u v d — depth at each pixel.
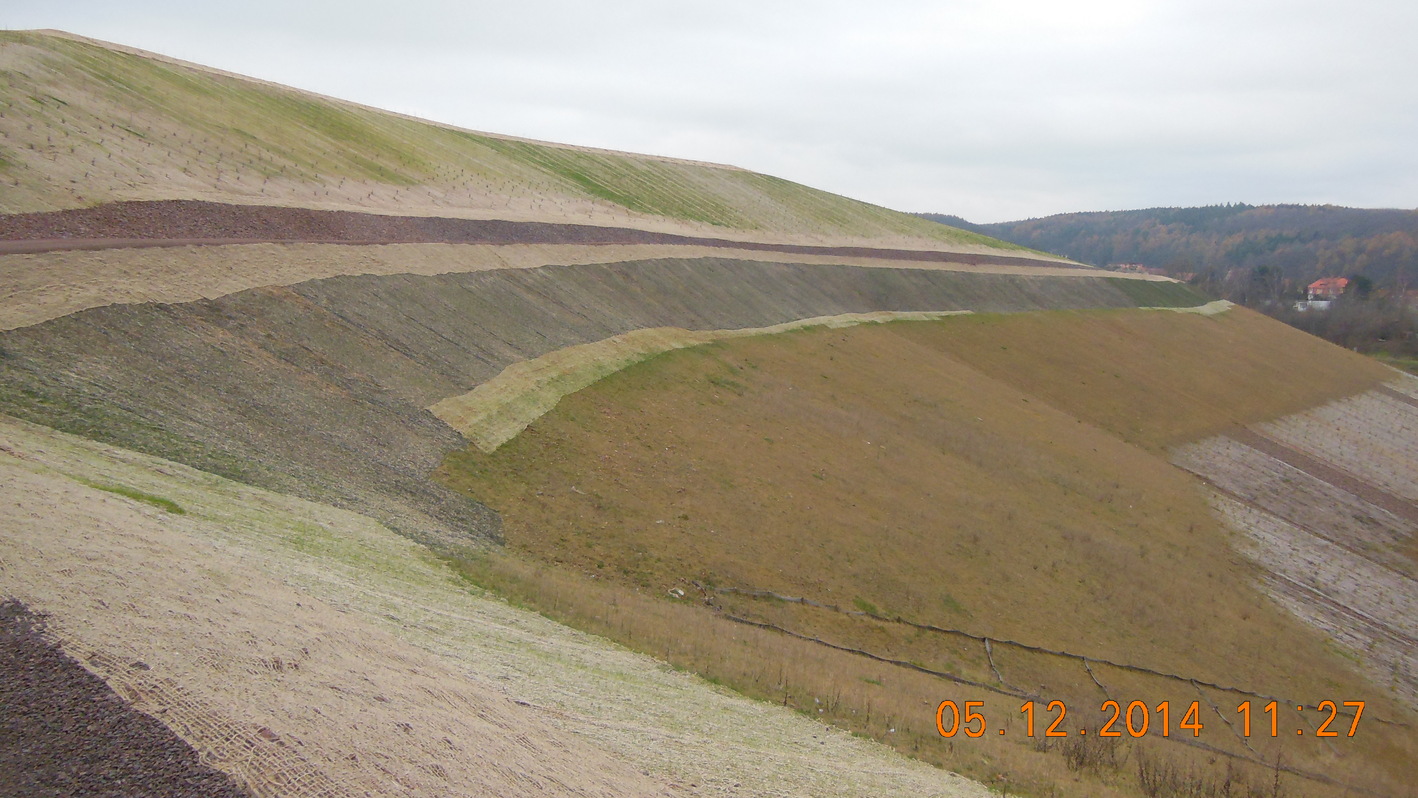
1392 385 83.06
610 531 24.16
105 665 9.53
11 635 9.55
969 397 48.31
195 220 31.02
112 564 11.70
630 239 57.06
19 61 39.06
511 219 51.44
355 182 47.91
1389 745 25.53
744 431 34.34
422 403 26.38
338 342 26.78
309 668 10.85
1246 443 55.97
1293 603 34.47
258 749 8.98
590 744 11.72
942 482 35.25
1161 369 67.38
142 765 8.29
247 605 11.98
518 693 12.61
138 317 22.00
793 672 18.39
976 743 17.36
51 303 20.56
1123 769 18.42
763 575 24.50
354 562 15.85
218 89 52.00
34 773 7.89
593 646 16.19
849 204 112.75
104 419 17.27
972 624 25.38
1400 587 39.66
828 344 50.66
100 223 27.42
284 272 28.98
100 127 36.47
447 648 13.41
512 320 36.00
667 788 11.15
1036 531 33.00
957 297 72.38
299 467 19.44
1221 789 18.72
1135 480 42.84
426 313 32.28
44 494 13.11
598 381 34.19
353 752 9.45
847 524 29.11
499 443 26.53
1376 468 58.16
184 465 16.95
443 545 19.14
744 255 62.97
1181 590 32.09
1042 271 92.50
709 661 17.36
